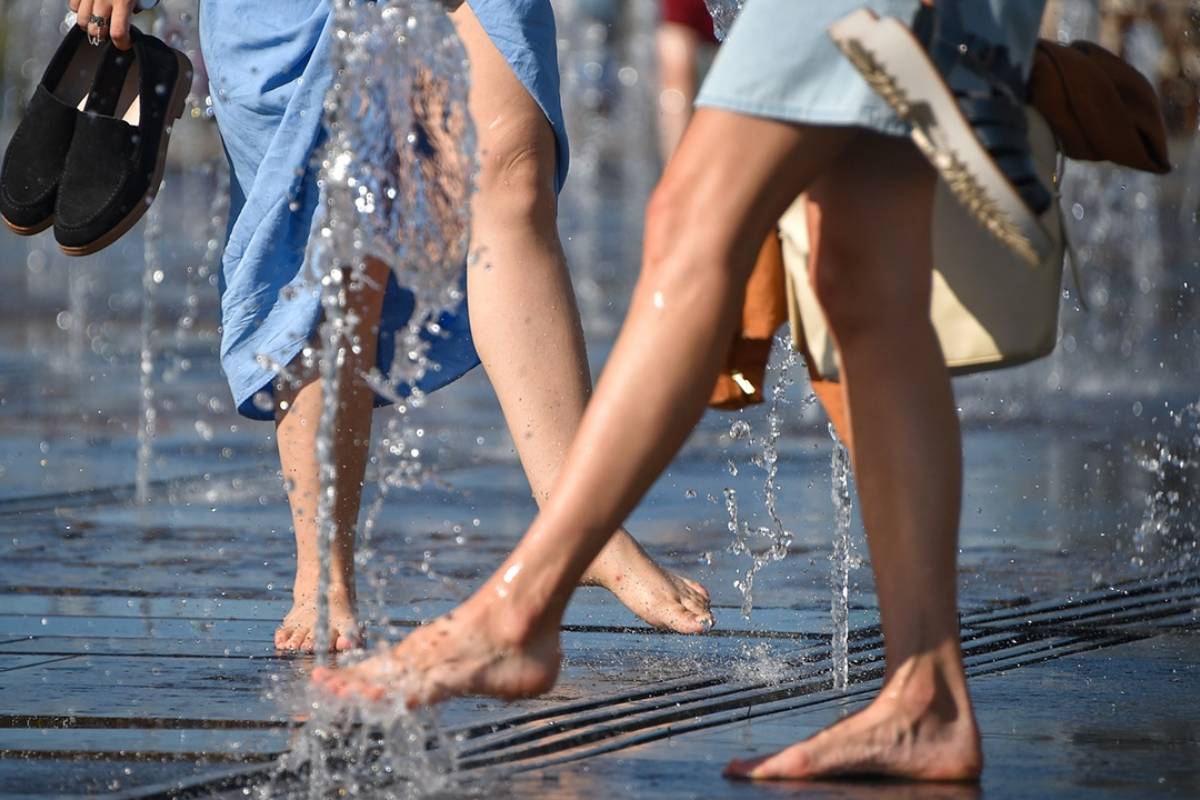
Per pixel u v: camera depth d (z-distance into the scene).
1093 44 7.63
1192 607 10.25
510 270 9.16
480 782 6.57
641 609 9.44
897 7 6.38
